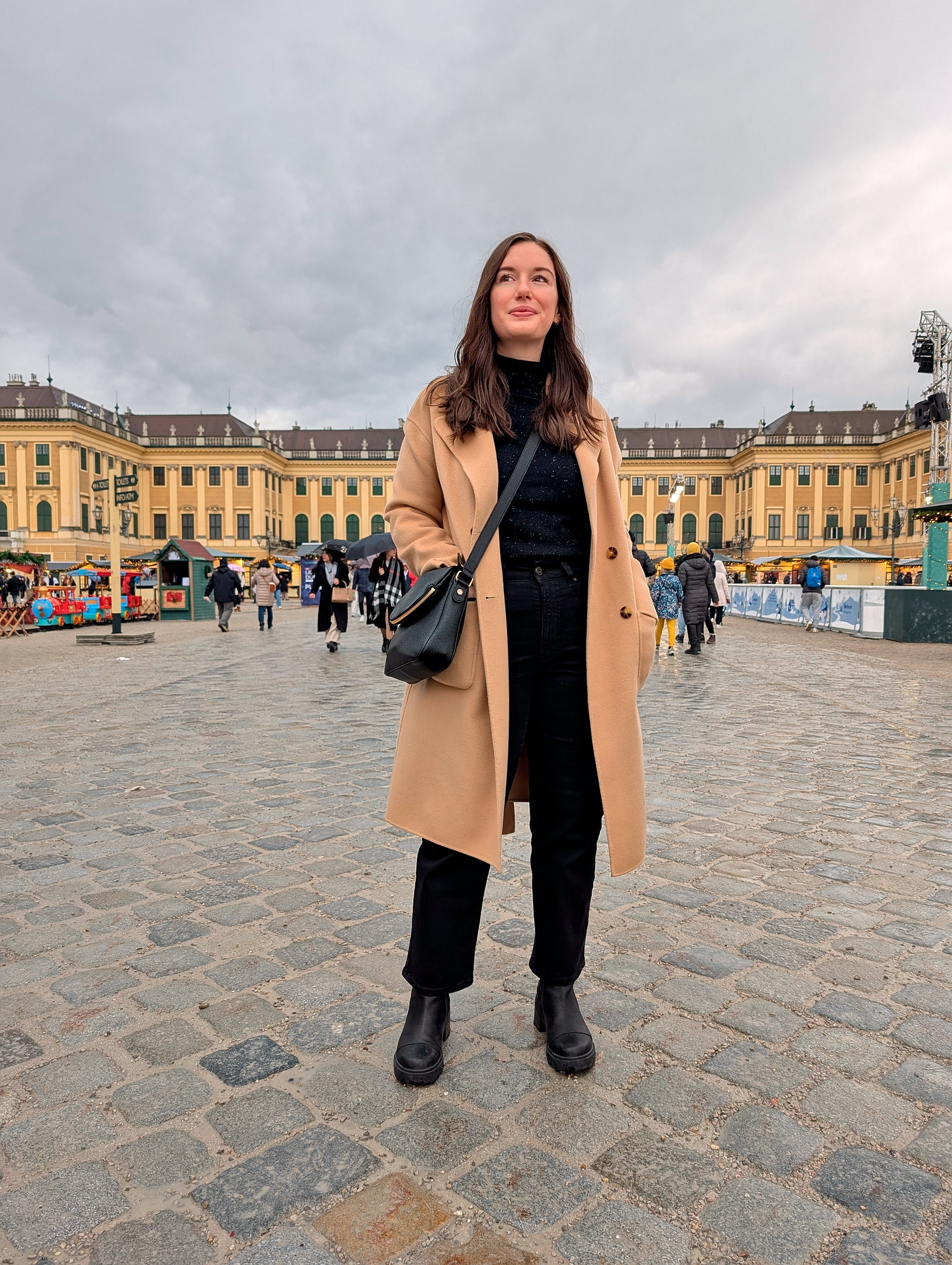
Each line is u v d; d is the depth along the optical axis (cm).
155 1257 135
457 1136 166
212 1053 196
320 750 550
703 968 242
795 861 335
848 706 758
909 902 292
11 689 872
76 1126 169
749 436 8262
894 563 4403
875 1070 190
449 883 184
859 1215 145
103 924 271
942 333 2381
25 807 409
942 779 475
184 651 1398
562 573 179
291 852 343
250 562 5741
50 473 6475
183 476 7675
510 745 180
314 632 1953
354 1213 145
